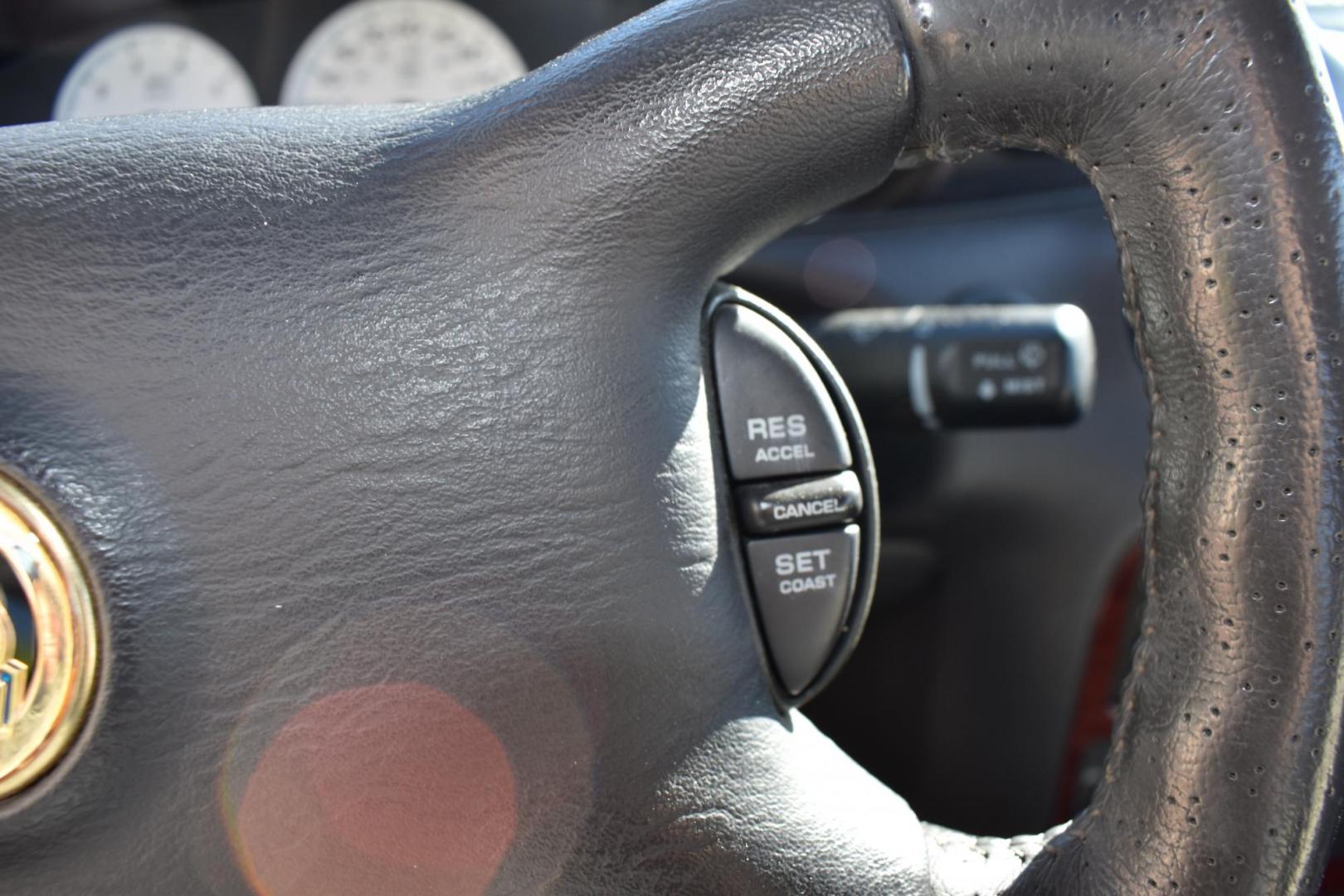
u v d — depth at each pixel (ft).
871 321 5.15
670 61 2.07
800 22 2.09
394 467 2.01
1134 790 2.15
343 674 1.99
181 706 1.95
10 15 7.72
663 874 2.09
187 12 7.94
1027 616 5.57
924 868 2.23
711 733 2.13
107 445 1.94
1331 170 1.95
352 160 2.08
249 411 1.98
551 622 2.04
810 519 2.24
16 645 1.86
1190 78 1.96
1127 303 2.16
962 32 2.08
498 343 2.05
